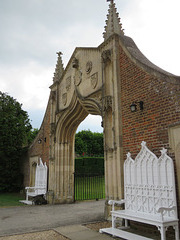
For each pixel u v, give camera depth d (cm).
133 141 733
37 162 1506
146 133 686
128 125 764
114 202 676
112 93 838
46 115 1482
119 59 853
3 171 1725
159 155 632
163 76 648
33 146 1614
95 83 975
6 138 1747
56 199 1216
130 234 582
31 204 1206
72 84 1201
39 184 1386
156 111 660
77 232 640
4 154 1736
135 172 677
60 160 1271
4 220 816
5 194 1661
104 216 803
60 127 1273
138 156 676
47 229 680
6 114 1845
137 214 601
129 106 770
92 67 1017
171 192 560
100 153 3438
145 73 719
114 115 815
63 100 1284
